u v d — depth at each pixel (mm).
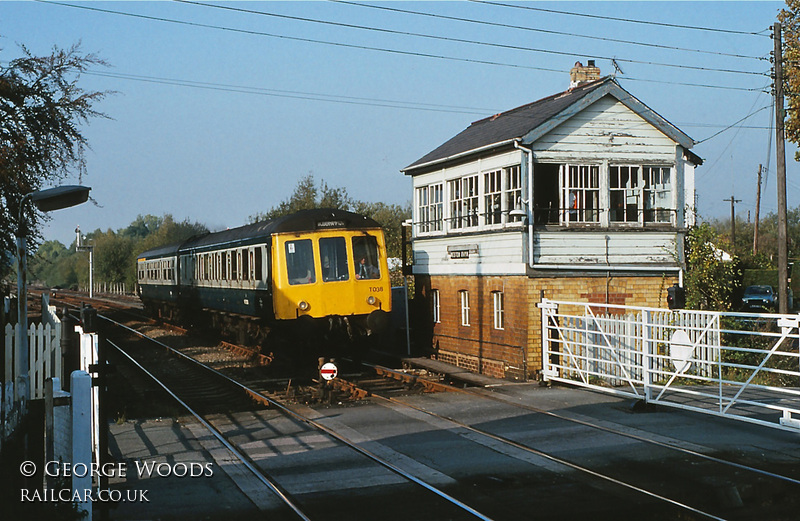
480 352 18578
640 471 8875
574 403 13242
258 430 11406
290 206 42906
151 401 14281
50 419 7465
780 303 20281
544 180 17672
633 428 11188
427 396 14250
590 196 17344
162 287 33875
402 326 23406
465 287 19406
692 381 16203
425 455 9703
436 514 7414
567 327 16062
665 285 17672
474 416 12195
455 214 20203
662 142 17797
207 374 17875
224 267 22734
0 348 13734
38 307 46875
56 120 19094
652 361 16016
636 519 7246
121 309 47531
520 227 16672
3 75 18562
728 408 11586
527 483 8430
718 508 7570
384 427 11438
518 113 20938
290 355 18953
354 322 18172
